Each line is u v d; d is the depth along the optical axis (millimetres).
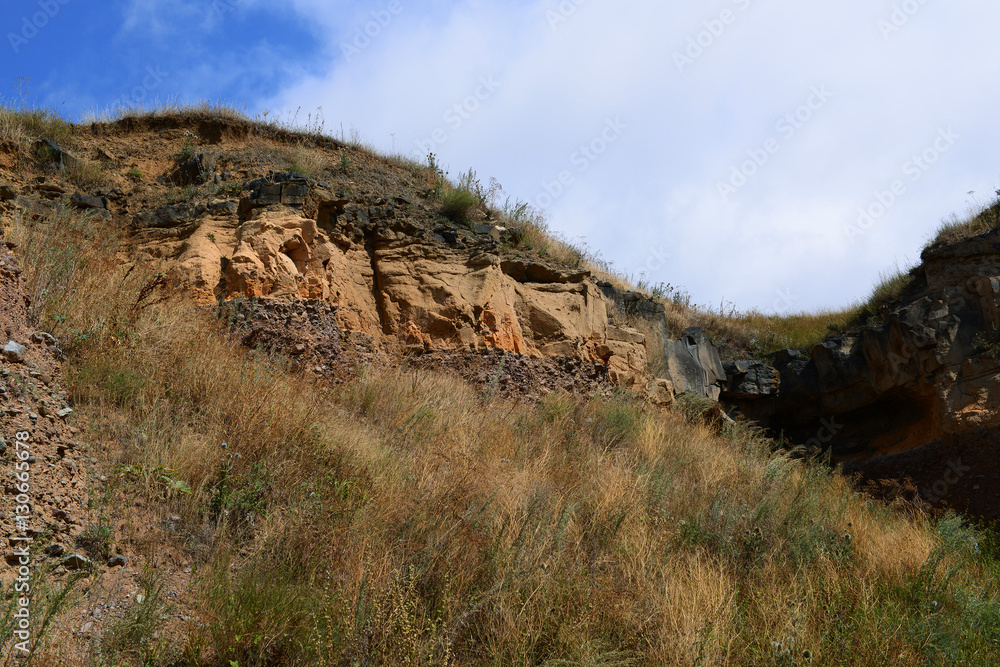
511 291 12898
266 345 9258
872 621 6398
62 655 3965
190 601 4734
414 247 12141
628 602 5742
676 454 10414
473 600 5301
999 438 14086
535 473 7793
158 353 7277
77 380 6344
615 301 15594
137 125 14023
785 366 17812
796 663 5578
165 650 4258
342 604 4828
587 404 11789
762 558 7398
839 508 9344
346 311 10914
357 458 6695
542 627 5180
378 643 4664
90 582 4613
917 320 15664
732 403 17609
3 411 5273
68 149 12391
